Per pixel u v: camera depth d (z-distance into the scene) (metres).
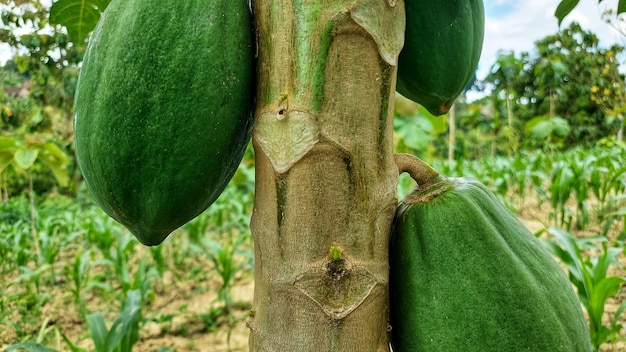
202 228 3.12
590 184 3.08
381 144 0.38
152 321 1.94
